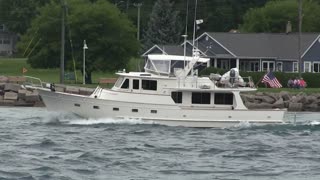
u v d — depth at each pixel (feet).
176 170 278.87
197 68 409.69
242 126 407.44
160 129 395.75
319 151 337.11
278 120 412.16
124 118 402.11
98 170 274.36
